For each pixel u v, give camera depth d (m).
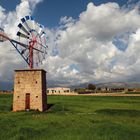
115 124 28.73
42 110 44.19
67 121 30.75
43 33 48.47
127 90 173.50
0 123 28.69
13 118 32.69
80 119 32.62
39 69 44.88
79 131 25.05
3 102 56.06
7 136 23.66
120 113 41.16
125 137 23.05
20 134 23.97
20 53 45.88
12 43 45.16
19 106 44.84
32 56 46.94
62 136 23.22
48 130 25.70
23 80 45.34
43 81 46.47
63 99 79.75
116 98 88.81
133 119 35.50
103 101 73.75
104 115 38.47
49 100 74.25
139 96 100.50
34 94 44.66
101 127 26.67
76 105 54.84
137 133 24.84
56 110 45.53
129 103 66.44
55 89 156.88
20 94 45.12
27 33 47.06
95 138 22.48
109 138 22.53
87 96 100.44
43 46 47.72
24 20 47.00
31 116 35.22
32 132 24.78
